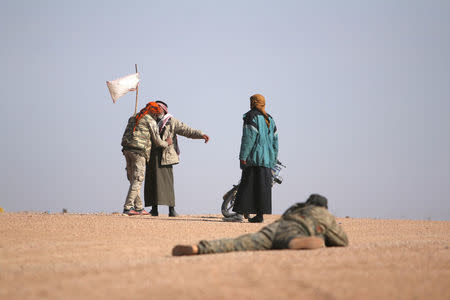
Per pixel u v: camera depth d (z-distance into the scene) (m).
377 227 40.22
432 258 21.11
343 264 19.17
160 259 20.56
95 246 25.92
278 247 23.50
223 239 22.72
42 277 16.98
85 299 13.61
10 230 32.47
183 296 13.88
